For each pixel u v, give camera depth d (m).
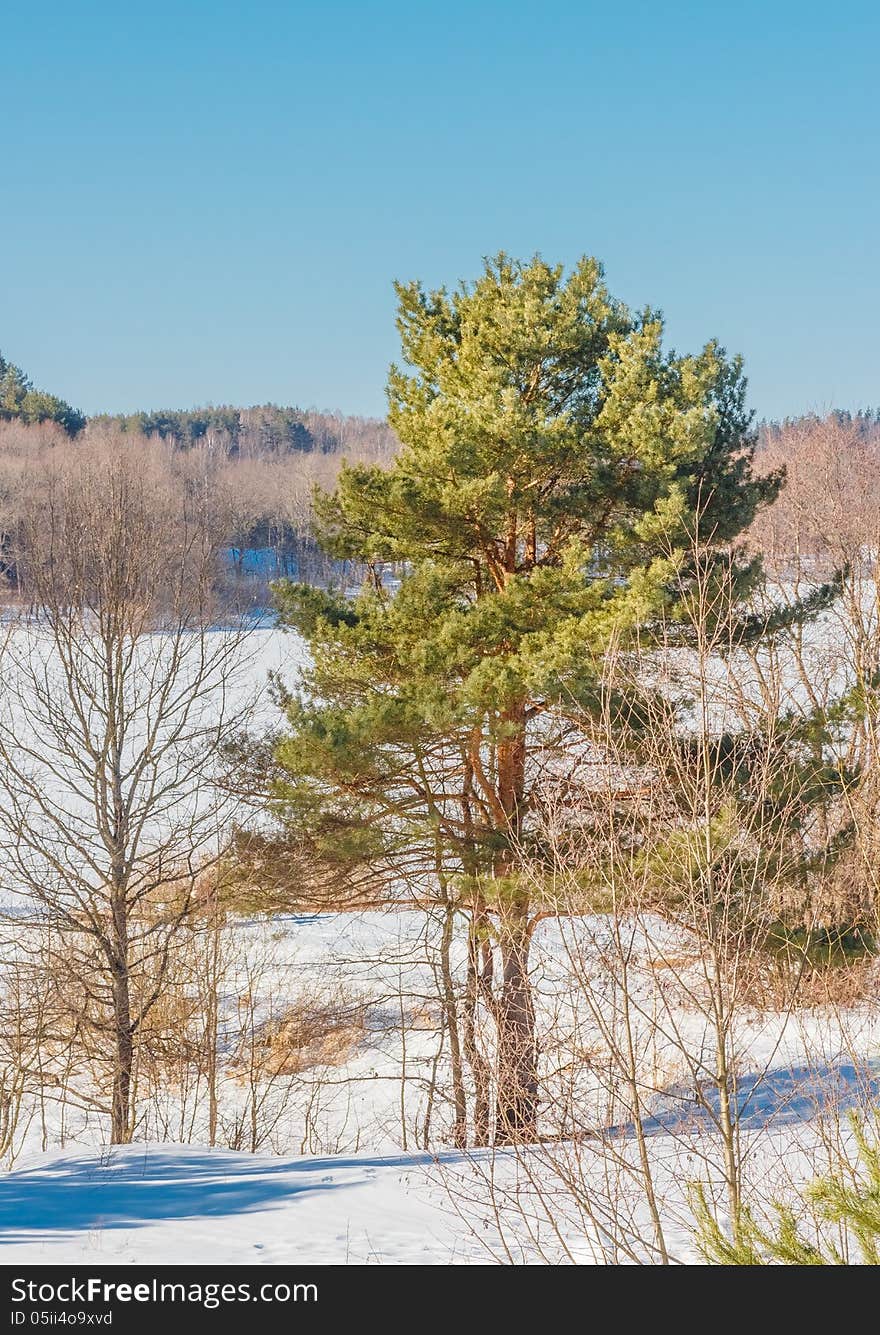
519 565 17.88
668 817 11.43
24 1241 9.03
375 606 17.52
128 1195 11.20
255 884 17.33
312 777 16.20
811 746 15.52
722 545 16.67
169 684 18.97
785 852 13.38
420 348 17.86
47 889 17.92
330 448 143.50
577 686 13.91
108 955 17.59
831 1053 12.16
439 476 16.31
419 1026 22.75
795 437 30.75
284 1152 18.75
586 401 17.17
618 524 16.59
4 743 18.91
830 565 26.23
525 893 14.45
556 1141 11.12
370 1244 9.34
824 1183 5.71
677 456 15.64
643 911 10.96
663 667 13.57
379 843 16.08
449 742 16.47
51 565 19.05
